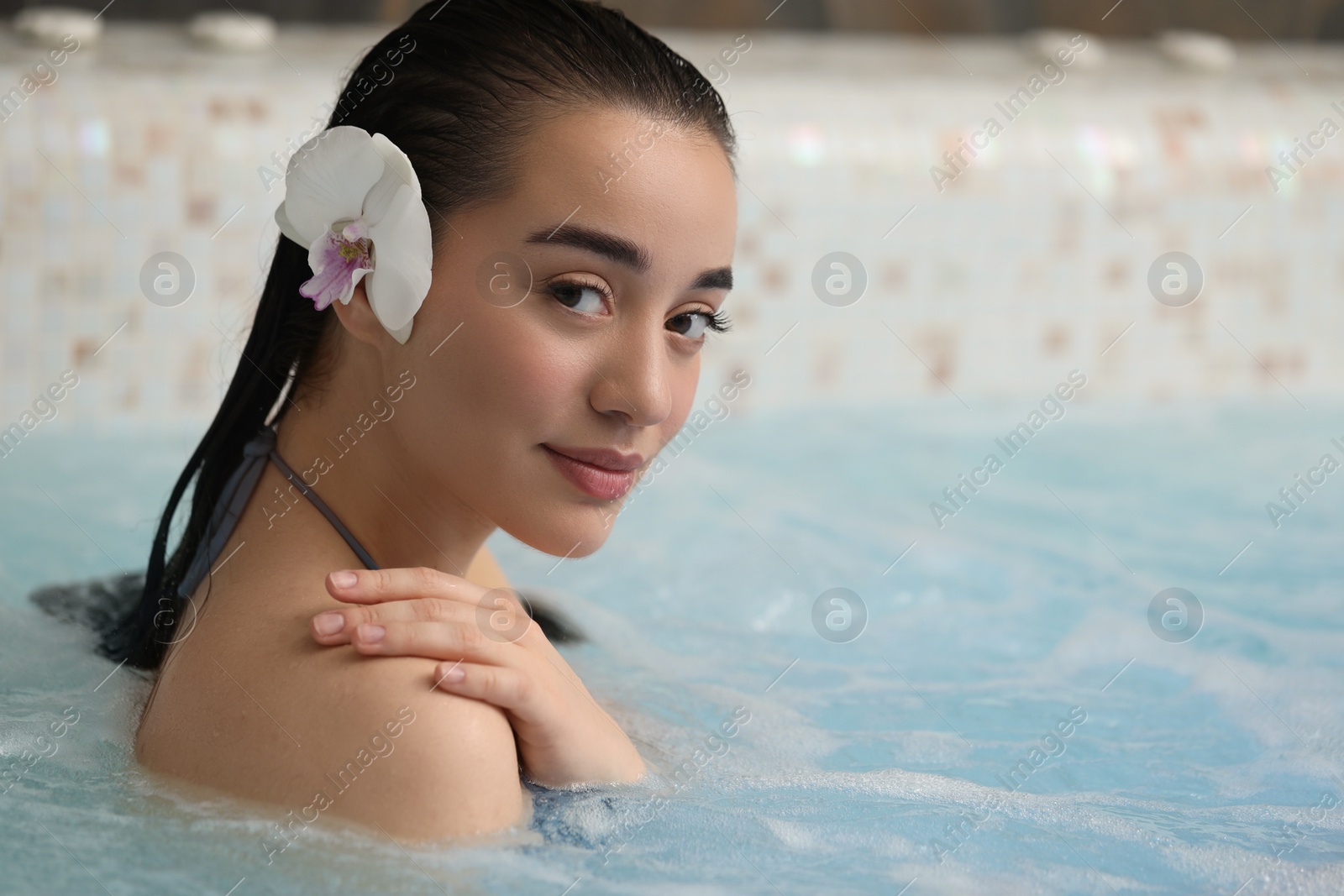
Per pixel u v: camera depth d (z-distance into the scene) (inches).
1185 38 114.9
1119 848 33.8
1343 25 135.2
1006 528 70.1
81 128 77.4
